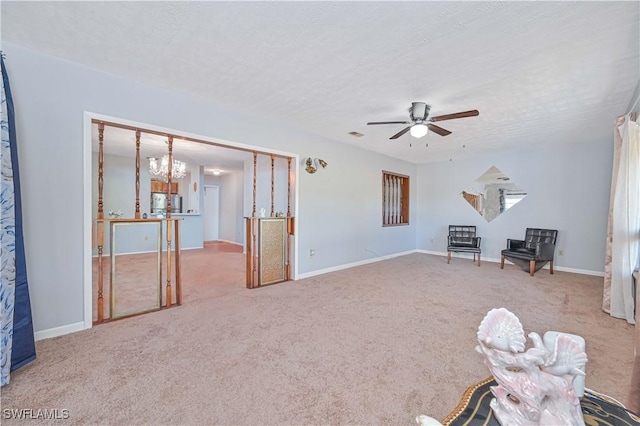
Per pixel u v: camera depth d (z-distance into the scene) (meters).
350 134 4.59
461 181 6.56
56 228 2.40
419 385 1.81
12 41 2.16
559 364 1.02
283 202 5.14
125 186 6.47
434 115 3.55
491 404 1.09
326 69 2.53
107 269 4.87
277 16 1.85
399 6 1.74
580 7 1.71
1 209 1.79
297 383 1.82
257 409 1.59
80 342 2.31
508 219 5.86
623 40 2.02
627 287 2.85
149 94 2.88
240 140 3.62
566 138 4.73
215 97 3.16
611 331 2.62
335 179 5.00
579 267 5.04
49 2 1.73
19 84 2.22
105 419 1.50
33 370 1.91
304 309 3.12
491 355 1.08
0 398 1.64
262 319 2.83
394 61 2.38
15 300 1.93
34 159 2.29
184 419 1.51
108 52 2.31
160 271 3.09
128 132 4.24
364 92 2.97
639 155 2.85
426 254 6.92
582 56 2.25
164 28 1.99
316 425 1.48
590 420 1.04
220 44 2.18
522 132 4.37
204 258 6.19
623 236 2.90
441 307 3.22
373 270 5.12
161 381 1.82
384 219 6.42
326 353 2.19
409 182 7.04
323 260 4.83
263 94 3.06
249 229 3.93
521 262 5.27
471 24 1.90
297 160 4.34
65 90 2.43
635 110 3.00
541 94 2.95
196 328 2.60
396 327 2.68
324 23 1.92
